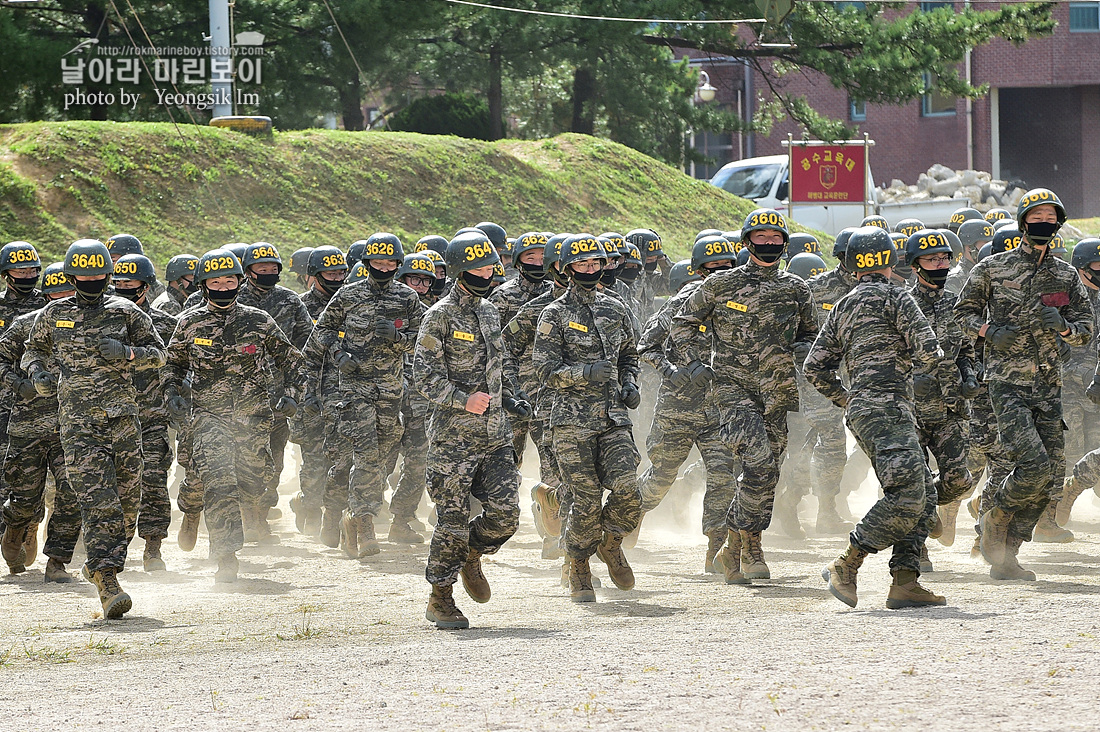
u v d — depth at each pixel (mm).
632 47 136000
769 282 33344
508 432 29375
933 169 165125
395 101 161875
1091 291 44375
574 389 31344
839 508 47656
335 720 19734
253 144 103562
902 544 28891
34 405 36438
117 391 33250
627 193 119375
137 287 40438
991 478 36500
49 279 33750
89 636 28906
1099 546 39094
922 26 129625
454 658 24281
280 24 129750
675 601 31578
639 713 19188
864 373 29453
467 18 136000
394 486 52406
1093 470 39406
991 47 197375
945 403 31547
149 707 21344
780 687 20312
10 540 37531
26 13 122438
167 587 35688
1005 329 32938
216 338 37219
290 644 27344
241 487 39844
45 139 96750
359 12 122938
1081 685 19656
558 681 21672
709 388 34656
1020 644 22891
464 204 107062
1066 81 198125
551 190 113750
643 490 38594
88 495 31953
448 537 28828
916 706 18734
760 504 33469
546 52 137500
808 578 34594
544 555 39812
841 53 133875
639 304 54156
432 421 29328
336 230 99375
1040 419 33688
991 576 33406
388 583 35688
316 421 45688
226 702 21422
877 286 29672
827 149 119000
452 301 29234
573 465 31344
